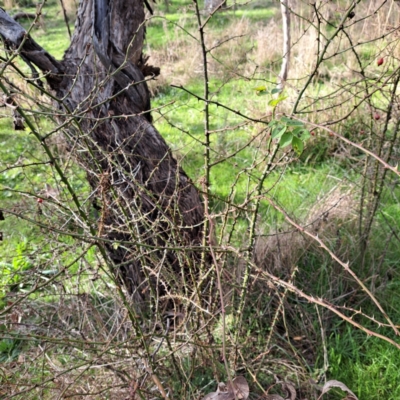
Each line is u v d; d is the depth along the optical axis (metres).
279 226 3.29
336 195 3.41
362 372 2.39
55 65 2.58
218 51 6.82
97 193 2.35
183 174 2.78
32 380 2.37
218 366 2.13
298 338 2.31
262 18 8.32
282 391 2.29
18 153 5.16
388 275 3.05
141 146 2.62
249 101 5.39
